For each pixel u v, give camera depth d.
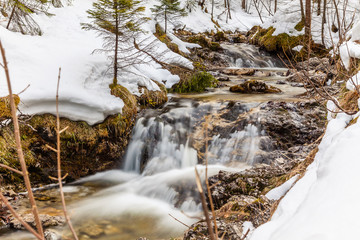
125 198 5.18
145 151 6.61
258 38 17.91
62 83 6.09
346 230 1.23
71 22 8.85
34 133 5.48
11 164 5.15
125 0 6.37
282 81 10.42
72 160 5.86
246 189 4.09
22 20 7.76
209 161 6.15
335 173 1.74
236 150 6.18
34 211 0.97
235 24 26.41
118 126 6.40
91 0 11.45
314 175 2.48
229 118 7.02
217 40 18.89
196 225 3.15
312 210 1.50
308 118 6.29
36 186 5.38
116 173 6.37
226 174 4.69
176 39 13.76
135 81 7.55
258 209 3.04
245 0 34.69
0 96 5.29
